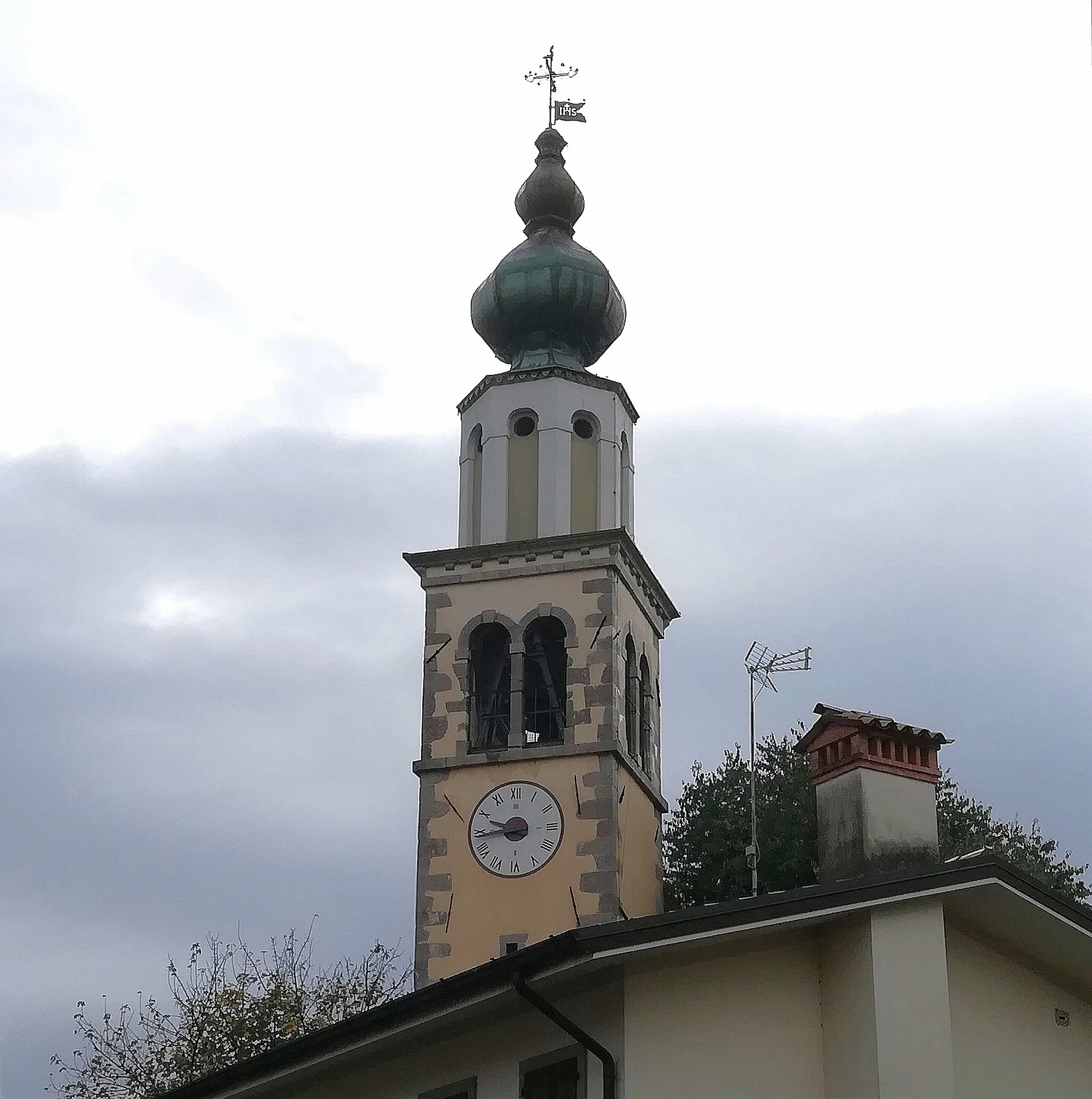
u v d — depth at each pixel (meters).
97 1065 51.78
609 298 53.50
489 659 48.41
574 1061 25.81
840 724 29.36
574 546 48.19
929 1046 24.73
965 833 56.78
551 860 45.06
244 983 53.75
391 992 55.19
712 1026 25.34
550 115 57.03
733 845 57.00
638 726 48.75
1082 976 27.22
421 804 46.31
